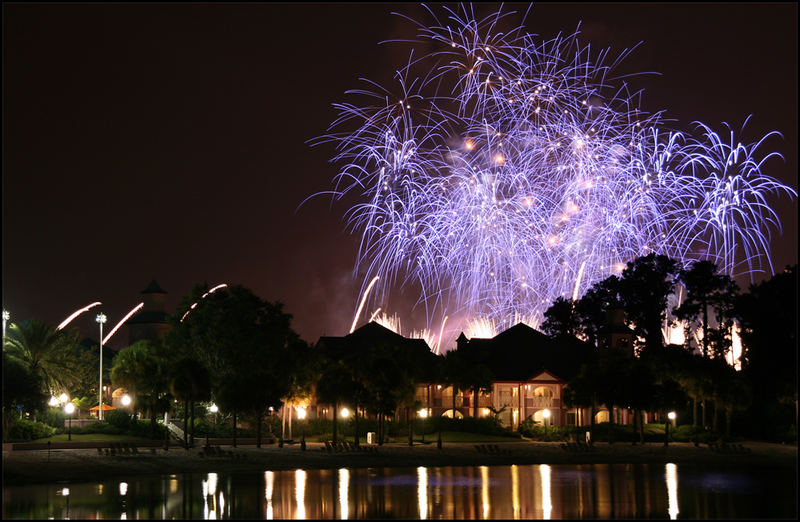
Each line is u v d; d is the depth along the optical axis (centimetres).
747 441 9981
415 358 9544
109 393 11806
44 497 5172
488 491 5581
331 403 8306
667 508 4900
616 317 11981
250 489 5616
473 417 10288
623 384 9062
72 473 6284
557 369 11506
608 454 8350
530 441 9706
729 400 9725
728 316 11706
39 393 7950
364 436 9706
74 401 10275
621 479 6334
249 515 4594
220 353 8894
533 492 5547
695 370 9950
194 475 6438
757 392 11044
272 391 8131
